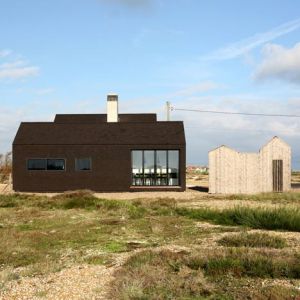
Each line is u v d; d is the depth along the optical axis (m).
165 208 21.77
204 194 33.25
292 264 8.92
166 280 8.33
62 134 38.06
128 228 15.77
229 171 34.41
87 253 11.77
